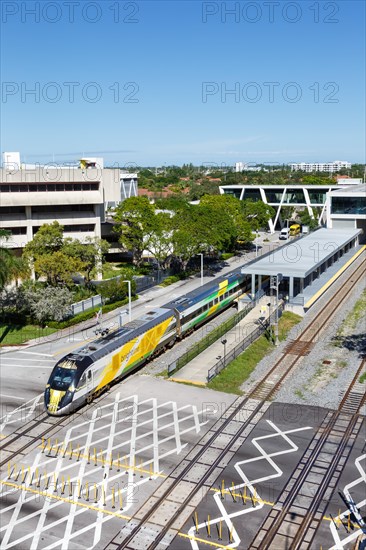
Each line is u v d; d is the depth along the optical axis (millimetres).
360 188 122188
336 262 94625
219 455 34438
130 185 133625
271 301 69188
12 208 80812
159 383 45656
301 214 159000
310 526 27672
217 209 92812
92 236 87312
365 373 47875
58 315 60719
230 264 97250
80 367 40281
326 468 32969
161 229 82688
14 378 47281
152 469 32844
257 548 26094
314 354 53031
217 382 45781
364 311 67625
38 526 27719
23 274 62062
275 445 35656
